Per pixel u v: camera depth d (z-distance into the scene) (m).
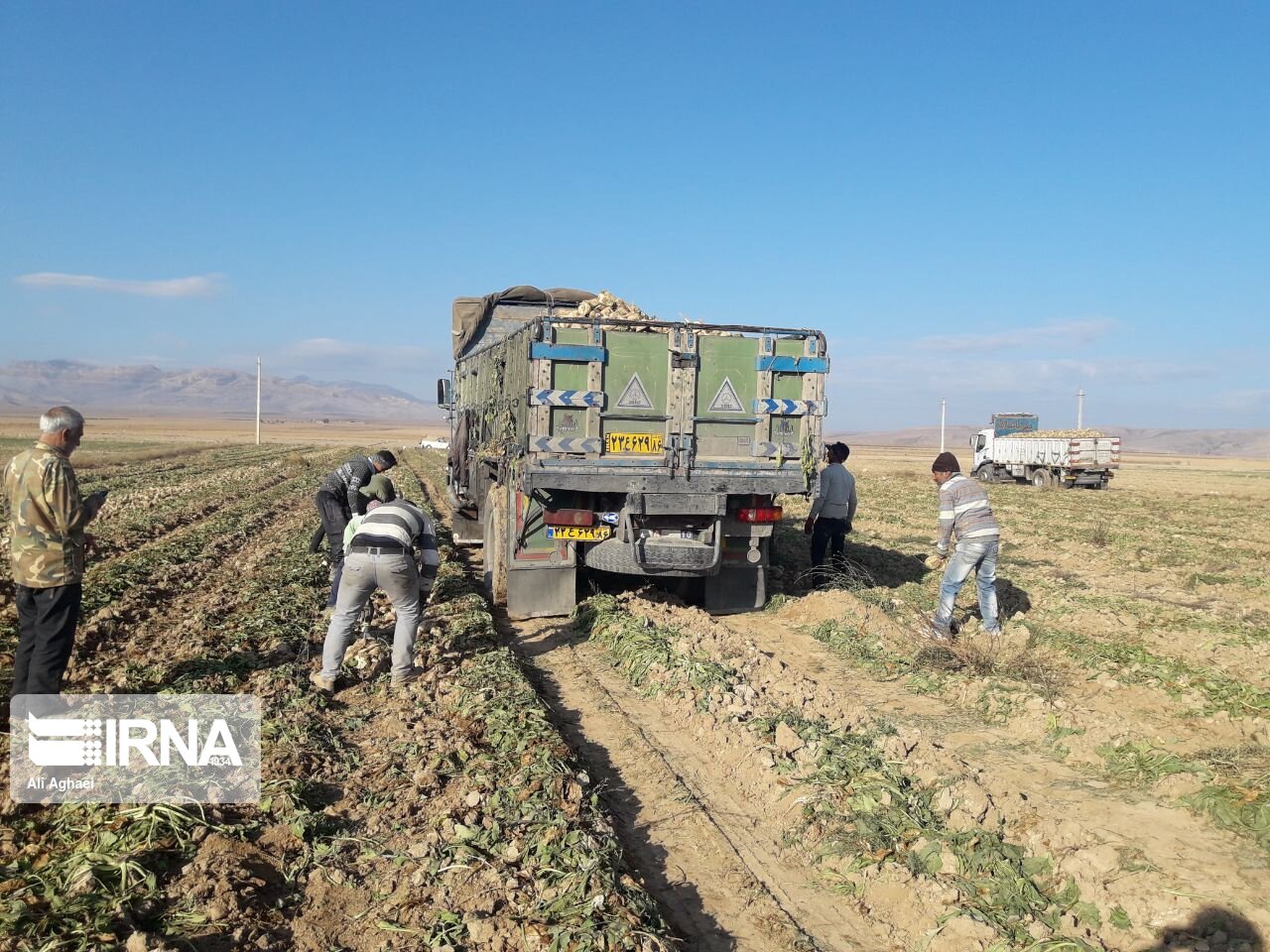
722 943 4.20
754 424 10.20
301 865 4.52
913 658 8.80
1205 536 20.80
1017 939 4.14
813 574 12.59
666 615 10.23
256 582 11.76
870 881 4.72
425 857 4.61
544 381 9.53
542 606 10.46
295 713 6.66
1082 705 7.45
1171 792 5.64
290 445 77.50
